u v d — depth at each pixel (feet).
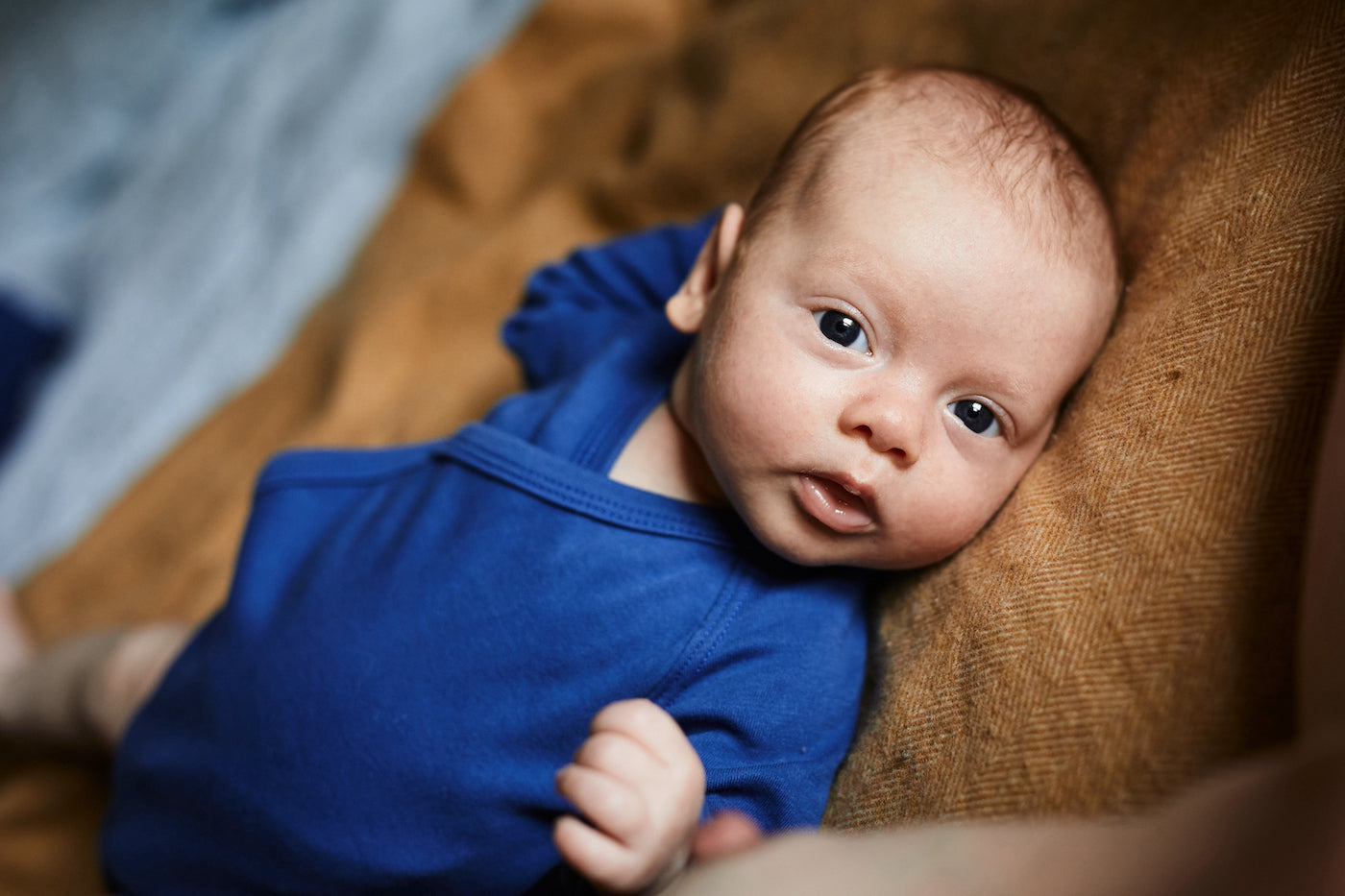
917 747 2.16
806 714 2.42
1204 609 1.79
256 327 5.07
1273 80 2.34
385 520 2.86
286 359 4.87
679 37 5.04
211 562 4.14
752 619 2.52
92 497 4.77
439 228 5.02
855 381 2.29
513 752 2.48
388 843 2.52
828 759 2.41
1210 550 1.83
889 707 2.33
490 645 2.53
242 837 2.67
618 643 2.49
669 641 2.49
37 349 5.54
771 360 2.34
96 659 3.60
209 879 2.77
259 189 5.54
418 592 2.64
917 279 2.25
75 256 5.98
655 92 4.63
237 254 5.35
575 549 2.57
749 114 4.00
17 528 4.84
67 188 6.47
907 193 2.32
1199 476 1.93
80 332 5.62
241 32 6.64
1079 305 2.36
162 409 4.95
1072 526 2.13
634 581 2.54
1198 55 2.65
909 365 2.29
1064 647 1.96
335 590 2.76
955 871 1.49
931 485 2.30
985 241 2.27
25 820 3.69
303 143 5.54
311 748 2.59
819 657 2.50
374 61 5.57
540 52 5.20
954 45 3.42
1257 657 1.69
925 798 2.07
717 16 5.03
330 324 4.83
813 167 2.52
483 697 2.51
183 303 5.31
